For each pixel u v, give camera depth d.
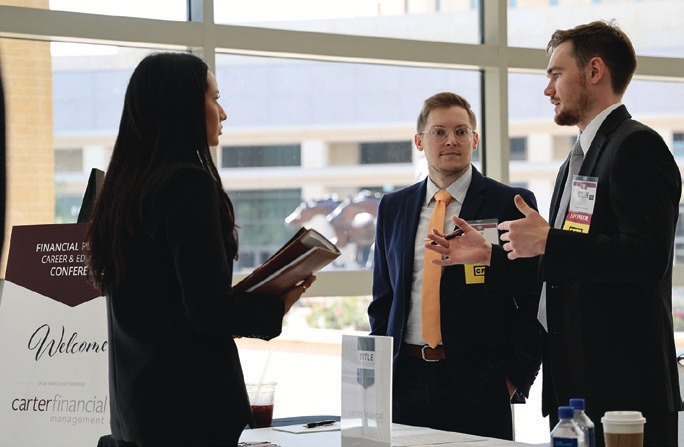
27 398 2.97
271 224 4.41
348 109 4.36
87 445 2.87
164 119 1.78
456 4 4.43
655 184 2.10
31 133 3.70
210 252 1.68
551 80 2.43
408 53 4.26
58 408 2.94
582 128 2.40
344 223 4.52
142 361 1.72
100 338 2.97
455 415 2.98
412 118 4.46
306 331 4.35
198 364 1.72
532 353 2.96
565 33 2.40
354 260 4.56
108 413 2.89
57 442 2.90
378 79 4.39
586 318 2.20
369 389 2.25
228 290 1.71
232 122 4.11
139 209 1.72
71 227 3.09
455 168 3.13
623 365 2.16
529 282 2.41
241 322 1.72
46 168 3.73
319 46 4.07
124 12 3.79
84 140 3.79
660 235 2.07
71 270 3.05
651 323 2.18
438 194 3.17
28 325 3.04
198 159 1.81
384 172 4.47
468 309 3.00
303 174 4.37
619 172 2.14
